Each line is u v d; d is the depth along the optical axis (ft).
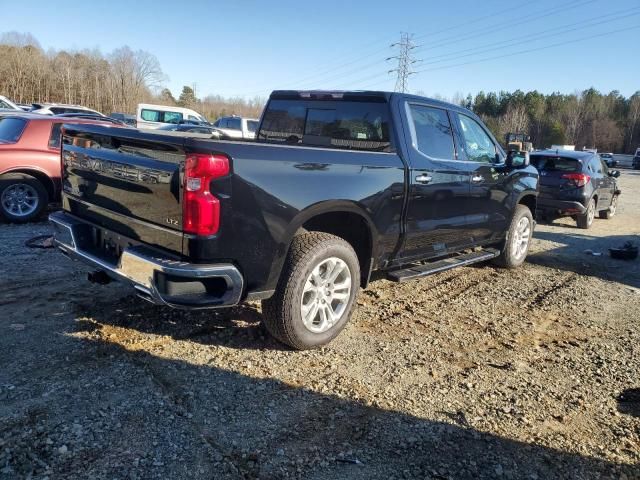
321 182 12.00
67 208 13.96
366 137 15.28
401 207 14.44
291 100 17.51
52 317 13.73
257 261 11.02
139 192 11.11
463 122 17.80
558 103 334.03
